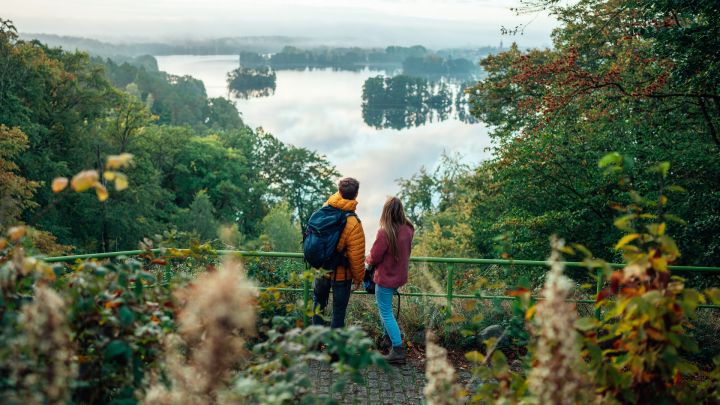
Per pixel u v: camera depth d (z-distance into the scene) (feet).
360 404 14.74
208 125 459.32
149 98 407.03
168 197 170.81
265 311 13.52
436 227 116.67
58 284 9.07
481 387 9.27
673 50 37.32
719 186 39.86
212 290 7.30
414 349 18.42
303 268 20.35
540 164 51.67
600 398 8.71
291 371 8.66
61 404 6.86
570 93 48.62
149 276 9.20
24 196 92.32
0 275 8.28
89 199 133.59
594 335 9.12
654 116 44.32
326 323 18.40
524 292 9.55
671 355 8.38
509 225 56.65
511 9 46.65
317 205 239.50
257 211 224.12
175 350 8.68
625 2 42.19
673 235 38.63
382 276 17.11
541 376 7.57
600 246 52.65
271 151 245.45
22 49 119.03
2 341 6.79
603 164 9.29
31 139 120.98
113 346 8.11
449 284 18.76
